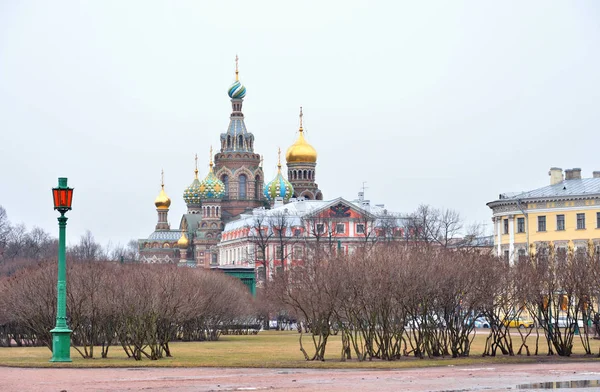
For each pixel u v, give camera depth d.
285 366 84.19
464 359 92.38
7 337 126.62
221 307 146.88
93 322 98.75
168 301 98.38
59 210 85.94
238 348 118.06
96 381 69.38
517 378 71.12
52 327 105.75
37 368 82.31
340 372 78.12
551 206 187.75
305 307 98.75
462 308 98.56
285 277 146.12
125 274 120.88
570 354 97.25
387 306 93.06
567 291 104.00
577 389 62.75
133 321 96.12
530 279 101.81
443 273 94.62
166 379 71.19
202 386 65.62
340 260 98.44
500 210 195.00
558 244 186.25
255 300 196.38
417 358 94.56
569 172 194.62
